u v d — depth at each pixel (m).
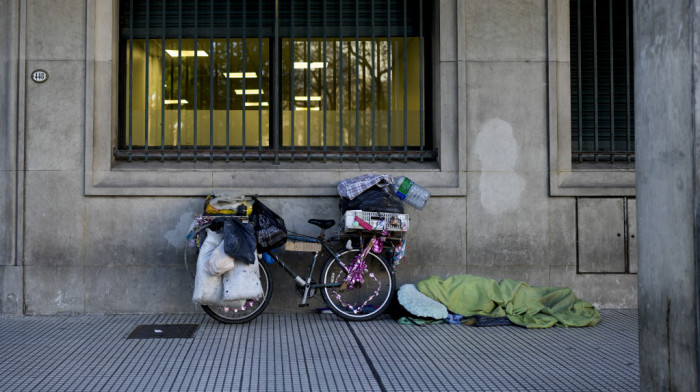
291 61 7.19
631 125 7.39
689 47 3.29
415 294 6.47
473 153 6.97
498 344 5.54
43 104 6.71
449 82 7.00
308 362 4.99
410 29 7.30
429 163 7.14
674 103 3.42
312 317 6.63
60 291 6.68
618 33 7.38
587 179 7.06
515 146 7.00
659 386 3.56
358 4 7.25
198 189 6.75
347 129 7.29
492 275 6.95
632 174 7.11
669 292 3.46
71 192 6.71
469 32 7.00
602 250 7.01
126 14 7.17
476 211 6.96
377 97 7.29
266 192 6.78
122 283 6.73
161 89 7.18
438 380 4.55
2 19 6.71
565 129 7.08
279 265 6.71
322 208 6.87
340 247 6.78
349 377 4.61
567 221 7.00
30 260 6.67
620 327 6.17
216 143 7.16
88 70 6.72
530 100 7.03
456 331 6.02
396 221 6.34
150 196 6.75
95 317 6.59
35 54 6.73
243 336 5.80
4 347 5.39
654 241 3.61
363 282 6.59
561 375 4.66
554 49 7.04
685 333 3.32
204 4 7.22
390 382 4.50
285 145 7.21
